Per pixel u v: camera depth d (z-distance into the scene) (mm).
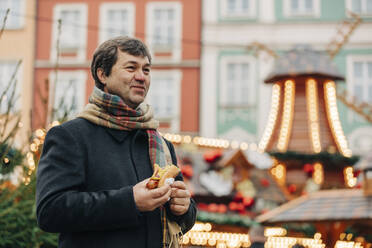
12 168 5461
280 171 13289
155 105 24141
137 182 2586
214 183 10281
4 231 5250
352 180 13453
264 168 11094
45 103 5914
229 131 23703
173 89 24094
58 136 2557
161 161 2695
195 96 24016
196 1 24453
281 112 15711
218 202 10195
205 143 12672
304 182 13297
